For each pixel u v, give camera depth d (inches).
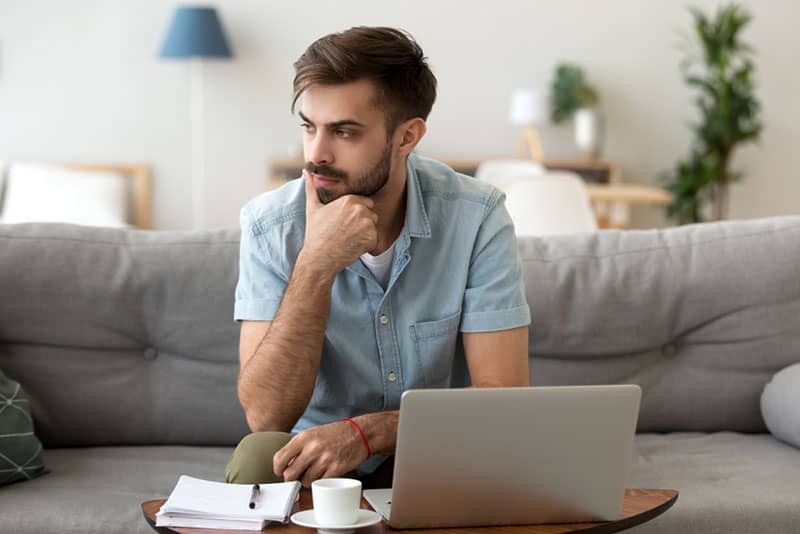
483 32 261.6
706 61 251.0
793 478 82.2
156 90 255.3
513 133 264.7
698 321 95.5
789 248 96.1
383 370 75.8
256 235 75.2
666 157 268.2
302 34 257.4
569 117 261.6
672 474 83.1
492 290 74.5
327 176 66.9
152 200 257.8
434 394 54.0
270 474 62.6
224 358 90.9
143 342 91.3
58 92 253.0
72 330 89.3
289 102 258.5
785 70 268.5
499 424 55.2
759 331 95.2
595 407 56.4
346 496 53.7
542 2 261.6
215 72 256.7
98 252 90.4
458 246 75.4
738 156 272.4
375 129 66.2
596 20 263.3
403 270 74.5
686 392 95.3
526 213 179.3
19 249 89.0
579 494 57.6
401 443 54.2
